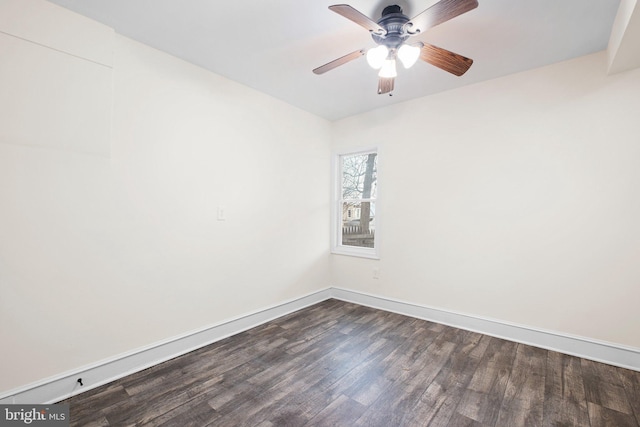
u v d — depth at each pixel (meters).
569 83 2.46
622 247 2.26
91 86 1.95
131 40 2.16
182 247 2.48
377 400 1.88
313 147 3.81
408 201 3.39
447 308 3.12
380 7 1.80
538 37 2.13
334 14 1.88
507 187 2.76
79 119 1.91
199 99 2.58
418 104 3.30
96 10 1.85
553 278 2.54
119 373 2.11
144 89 2.23
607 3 1.76
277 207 3.33
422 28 1.66
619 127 2.26
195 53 2.36
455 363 2.32
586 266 2.40
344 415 1.74
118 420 1.68
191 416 1.72
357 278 3.85
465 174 2.99
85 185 1.95
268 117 3.20
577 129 2.43
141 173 2.22
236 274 2.91
